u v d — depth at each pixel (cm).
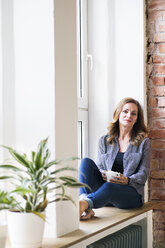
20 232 175
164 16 324
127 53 325
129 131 304
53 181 179
